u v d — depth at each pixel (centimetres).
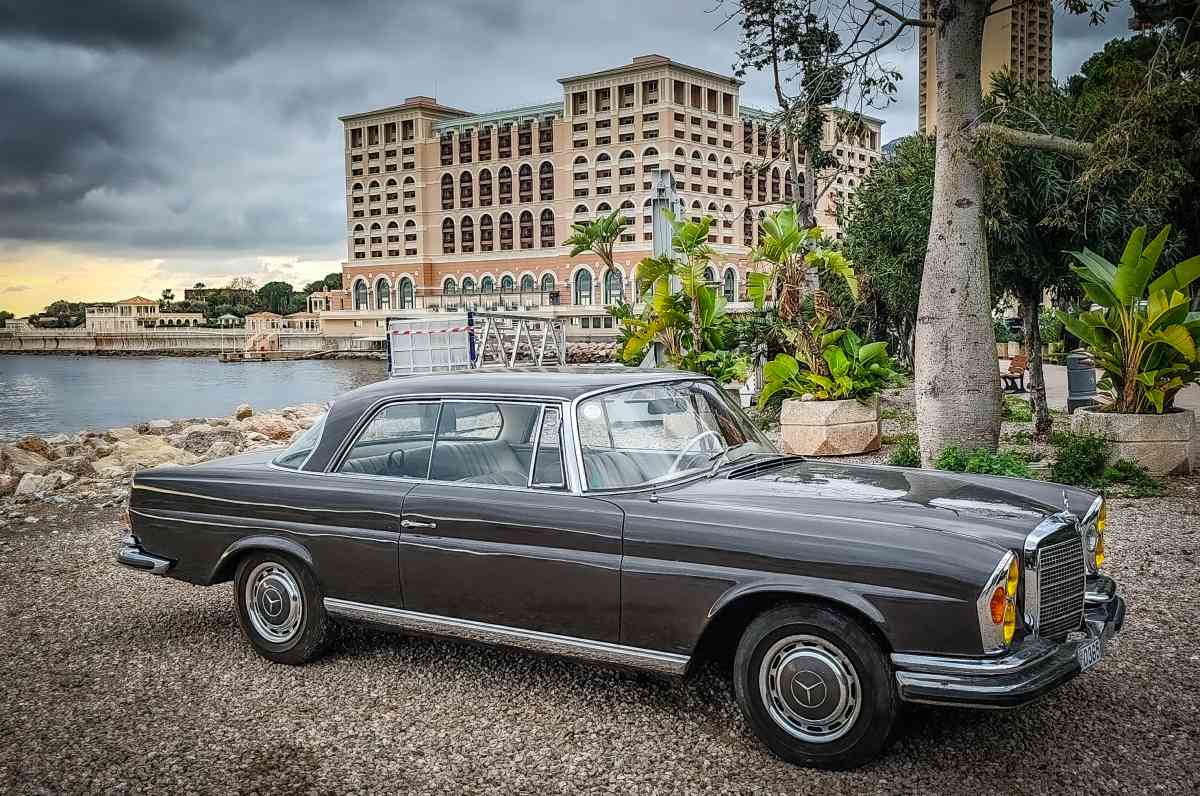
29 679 488
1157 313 935
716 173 13688
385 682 468
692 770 366
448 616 439
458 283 15238
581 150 13775
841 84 1070
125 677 486
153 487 523
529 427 432
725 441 463
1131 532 721
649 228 13075
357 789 359
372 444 476
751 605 378
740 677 376
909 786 346
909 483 420
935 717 404
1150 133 905
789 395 1612
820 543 354
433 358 2525
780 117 1167
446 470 451
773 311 1677
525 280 14438
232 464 527
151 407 4262
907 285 1784
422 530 440
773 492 399
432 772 371
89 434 1967
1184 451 938
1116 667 455
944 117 912
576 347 9456
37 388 6109
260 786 363
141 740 408
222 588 661
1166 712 402
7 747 405
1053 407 1756
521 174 14538
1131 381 973
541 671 477
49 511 996
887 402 2034
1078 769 355
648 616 386
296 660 491
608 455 423
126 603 627
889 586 338
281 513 480
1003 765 360
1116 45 2142
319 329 16775
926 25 966
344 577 464
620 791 352
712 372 1559
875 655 345
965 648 328
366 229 16288
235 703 446
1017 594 345
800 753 363
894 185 1784
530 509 414
